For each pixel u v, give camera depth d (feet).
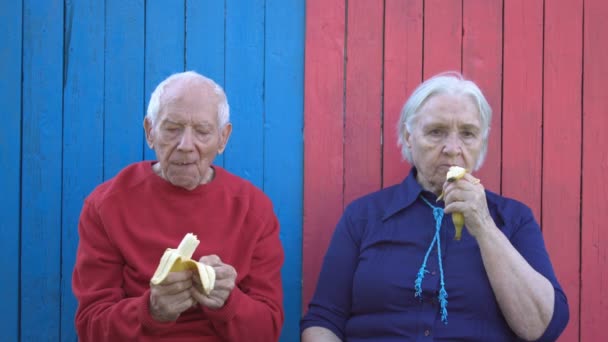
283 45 8.29
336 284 7.38
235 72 8.24
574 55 8.45
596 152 8.43
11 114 7.90
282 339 8.35
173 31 8.15
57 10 7.97
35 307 7.97
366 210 7.59
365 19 8.36
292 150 8.34
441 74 7.94
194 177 6.48
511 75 8.45
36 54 7.94
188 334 6.47
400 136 7.74
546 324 6.52
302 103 8.34
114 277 6.58
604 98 8.45
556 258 8.45
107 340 6.06
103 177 8.07
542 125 8.39
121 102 8.09
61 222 8.01
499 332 6.78
